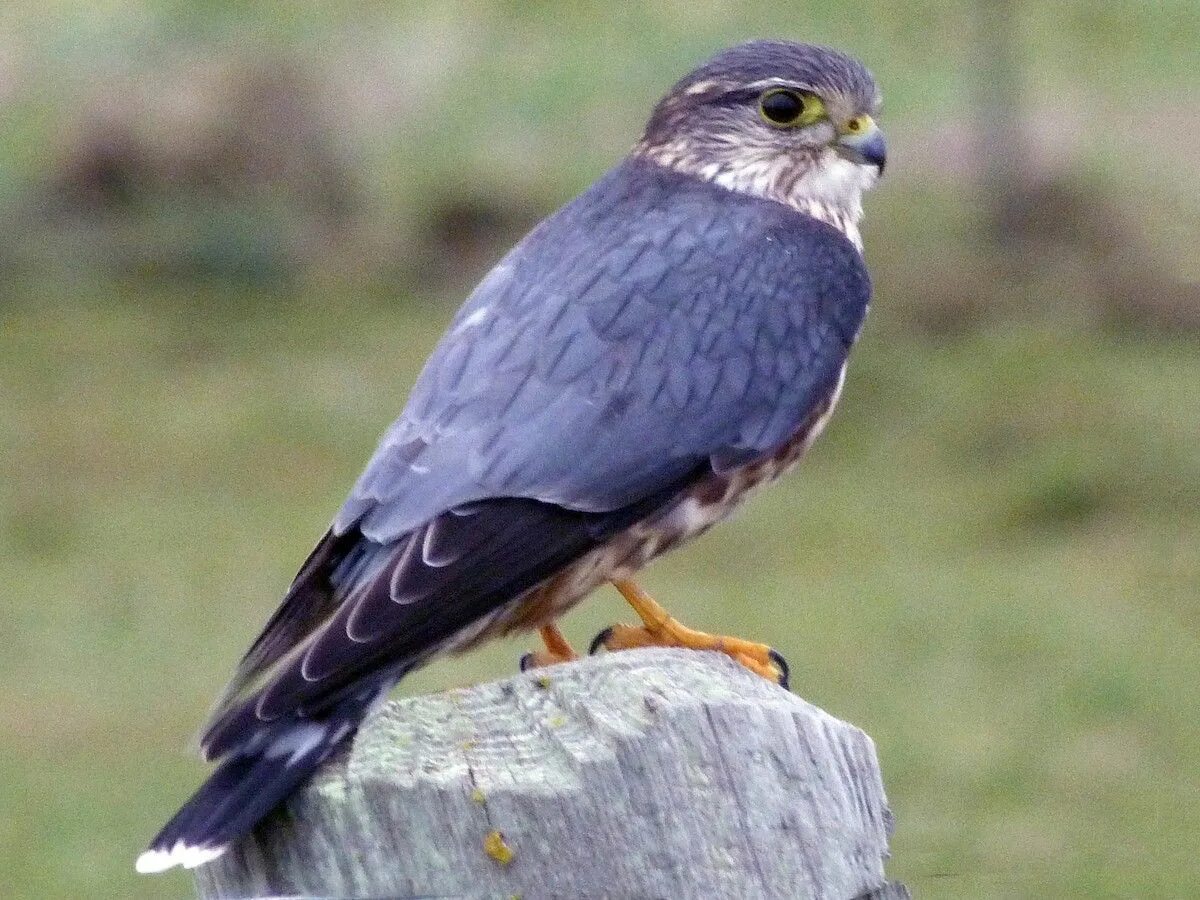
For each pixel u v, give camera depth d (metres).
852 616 14.96
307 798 4.64
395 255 24.77
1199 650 13.96
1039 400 18.75
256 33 29.03
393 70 28.69
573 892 4.56
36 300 23.58
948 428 18.50
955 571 15.77
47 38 28.80
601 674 5.00
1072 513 16.72
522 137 27.38
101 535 17.20
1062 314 20.97
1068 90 27.06
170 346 22.05
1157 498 16.72
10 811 12.21
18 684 14.38
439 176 26.44
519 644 14.30
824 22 27.61
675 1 28.98
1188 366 19.55
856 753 4.88
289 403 20.16
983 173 23.91
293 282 24.14
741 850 4.62
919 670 13.91
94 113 25.78
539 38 29.20
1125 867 10.77
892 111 26.14
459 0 29.64
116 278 24.12
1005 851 11.02
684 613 15.17
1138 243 22.70
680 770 4.61
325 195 25.67
